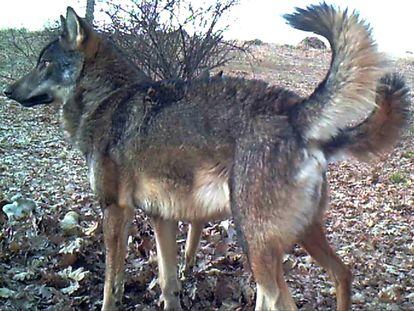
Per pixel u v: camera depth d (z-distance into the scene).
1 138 4.67
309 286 2.06
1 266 2.04
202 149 1.61
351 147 1.58
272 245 1.54
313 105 1.53
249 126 1.57
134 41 4.96
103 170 1.79
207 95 1.66
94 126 1.83
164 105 1.70
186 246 2.06
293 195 1.53
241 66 8.16
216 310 1.88
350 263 2.27
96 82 1.90
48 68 1.98
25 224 2.32
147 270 2.07
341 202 3.22
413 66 9.22
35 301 1.85
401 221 2.93
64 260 2.11
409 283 2.13
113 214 1.79
